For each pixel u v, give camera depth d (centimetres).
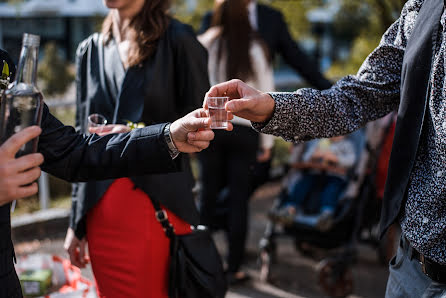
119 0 221
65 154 167
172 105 233
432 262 159
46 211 498
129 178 220
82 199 227
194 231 234
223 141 362
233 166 369
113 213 220
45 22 1531
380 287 399
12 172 127
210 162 373
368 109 185
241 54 355
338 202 386
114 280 223
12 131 136
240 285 393
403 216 168
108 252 222
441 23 157
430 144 159
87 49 245
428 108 159
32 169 133
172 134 167
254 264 437
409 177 163
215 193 381
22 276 303
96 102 237
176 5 673
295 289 392
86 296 278
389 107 187
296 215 388
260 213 577
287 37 402
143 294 221
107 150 168
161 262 223
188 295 227
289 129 182
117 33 237
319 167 401
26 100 136
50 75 955
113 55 234
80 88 246
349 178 390
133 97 226
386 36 186
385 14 602
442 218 157
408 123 163
